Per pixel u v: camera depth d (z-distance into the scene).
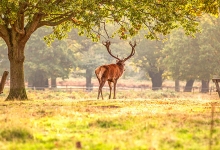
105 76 63.56
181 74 172.25
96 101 56.47
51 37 77.31
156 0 62.19
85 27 66.12
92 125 29.48
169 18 62.69
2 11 55.78
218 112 37.34
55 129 27.86
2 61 186.62
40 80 185.75
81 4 57.50
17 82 64.69
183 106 47.59
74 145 21.58
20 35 63.88
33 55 179.00
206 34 164.38
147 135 24.19
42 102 55.50
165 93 156.00
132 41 198.12
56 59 180.25
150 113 36.72
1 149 20.97
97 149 20.92
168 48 174.12
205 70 165.00
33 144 22.44
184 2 61.66
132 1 60.47
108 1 60.78
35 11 62.19
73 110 40.09
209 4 54.22
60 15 66.25
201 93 166.12
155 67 195.12
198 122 29.88
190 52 168.62
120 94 153.00
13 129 25.41
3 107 46.12
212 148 20.89
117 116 33.84
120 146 21.30
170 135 23.91
